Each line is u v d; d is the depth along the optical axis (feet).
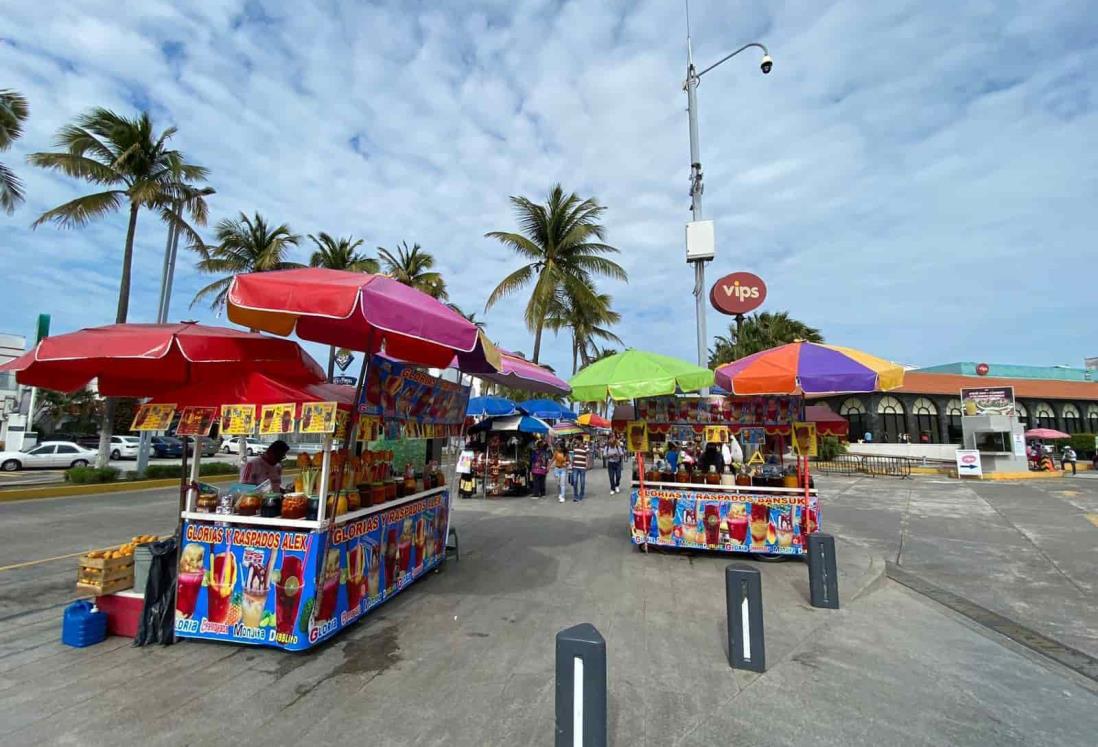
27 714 10.66
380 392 16.05
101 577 14.49
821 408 25.99
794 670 13.46
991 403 75.10
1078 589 21.24
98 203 53.78
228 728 10.33
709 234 35.76
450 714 10.98
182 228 62.03
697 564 23.94
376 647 14.35
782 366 22.61
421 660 13.57
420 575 20.71
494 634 15.40
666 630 16.03
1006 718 11.27
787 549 24.31
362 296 11.78
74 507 40.04
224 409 14.10
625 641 15.14
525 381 25.61
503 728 10.48
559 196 68.49
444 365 19.86
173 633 14.32
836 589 18.51
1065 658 14.53
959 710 11.57
